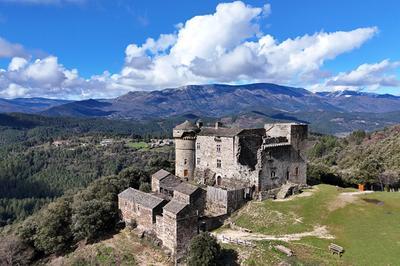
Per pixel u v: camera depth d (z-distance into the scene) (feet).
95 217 247.29
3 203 639.35
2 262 258.57
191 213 210.79
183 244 206.90
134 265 206.59
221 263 184.24
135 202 248.11
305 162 290.35
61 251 260.83
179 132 315.78
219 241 199.52
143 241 228.63
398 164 457.68
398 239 173.88
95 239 249.34
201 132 309.22
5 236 310.86
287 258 172.45
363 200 231.71
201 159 304.91
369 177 331.16
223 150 283.79
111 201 285.43
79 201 292.20
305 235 192.85
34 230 278.26
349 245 176.35
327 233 193.06
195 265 175.83
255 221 220.43
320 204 230.27
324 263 164.35
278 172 269.44
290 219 212.84
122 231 249.96
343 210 217.15
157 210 231.50
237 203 241.14
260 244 187.52
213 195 242.37
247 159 281.54
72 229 254.88
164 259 207.21
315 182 322.96
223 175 284.20
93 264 222.89
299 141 284.61
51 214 265.54
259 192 252.83
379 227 189.88
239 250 188.24
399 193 249.14
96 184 332.60
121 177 334.85
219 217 229.66
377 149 598.75
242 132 276.82
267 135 297.33
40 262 260.01
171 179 292.20
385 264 154.92
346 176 359.25
